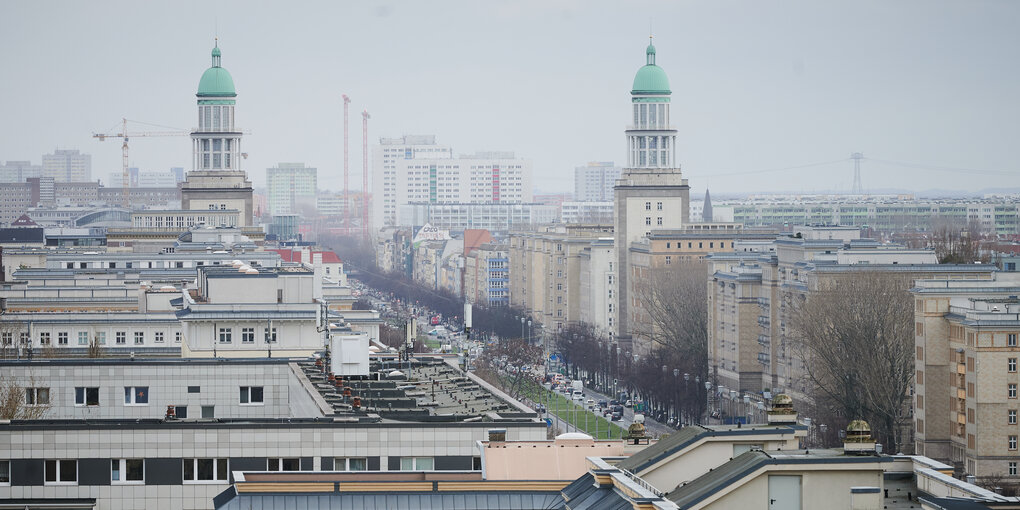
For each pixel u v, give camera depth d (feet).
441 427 465.88
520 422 471.21
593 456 378.94
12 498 458.50
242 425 461.78
